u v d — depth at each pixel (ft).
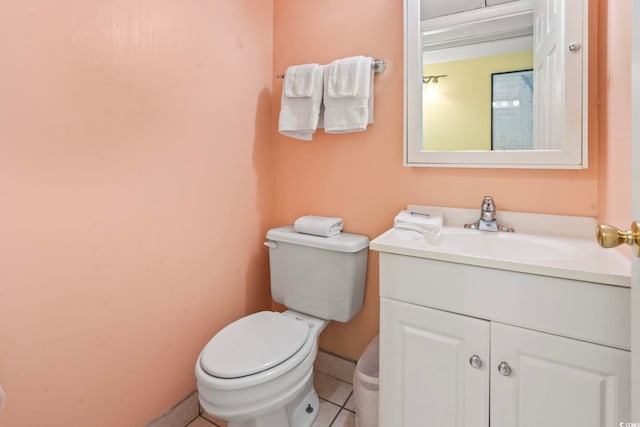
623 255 2.85
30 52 2.80
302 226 4.82
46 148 2.93
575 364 2.58
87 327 3.30
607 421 2.49
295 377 3.54
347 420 4.46
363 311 5.01
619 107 2.95
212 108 4.49
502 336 2.83
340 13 4.91
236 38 4.81
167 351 4.08
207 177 4.47
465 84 4.10
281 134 5.50
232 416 3.28
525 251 3.62
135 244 3.67
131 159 3.58
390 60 4.57
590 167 3.57
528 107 3.80
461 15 4.10
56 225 3.03
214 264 4.64
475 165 4.03
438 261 3.08
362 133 4.83
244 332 4.00
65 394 3.16
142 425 3.84
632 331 1.97
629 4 2.71
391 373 3.42
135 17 3.55
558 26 3.61
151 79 3.73
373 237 4.83
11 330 2.80
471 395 3.01
